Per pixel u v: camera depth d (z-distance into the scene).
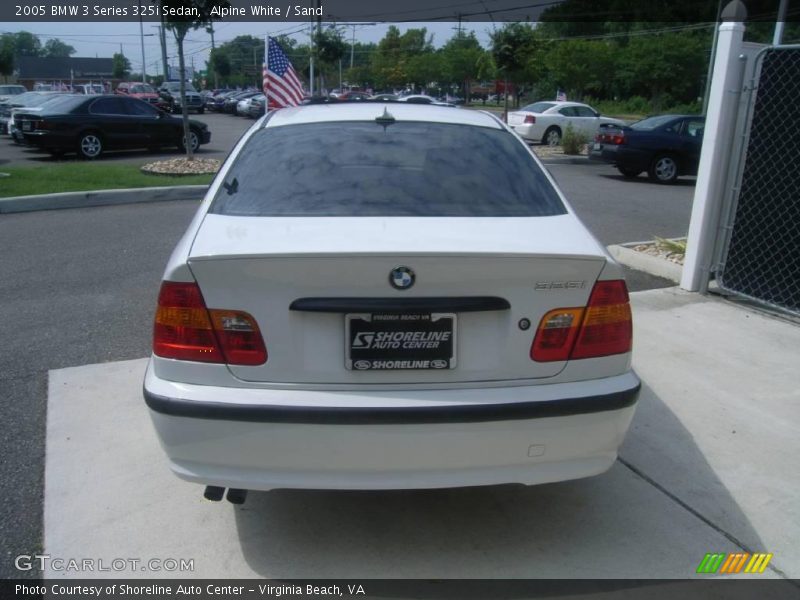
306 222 2.65
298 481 2.43
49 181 11.03
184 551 2.75
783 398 4.10
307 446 2.37
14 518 2.91
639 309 5.61
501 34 21.58
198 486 3.16
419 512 3.04
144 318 5.23
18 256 6.94
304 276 2.34
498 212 2.85
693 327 5.22
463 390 2.44
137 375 4.24
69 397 3.95
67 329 4.98
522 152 3.36
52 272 6.40
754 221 5.54
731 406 3.99
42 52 133.12
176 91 41.97
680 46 54.41
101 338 4.83
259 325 2.38
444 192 2.93
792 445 3.59
